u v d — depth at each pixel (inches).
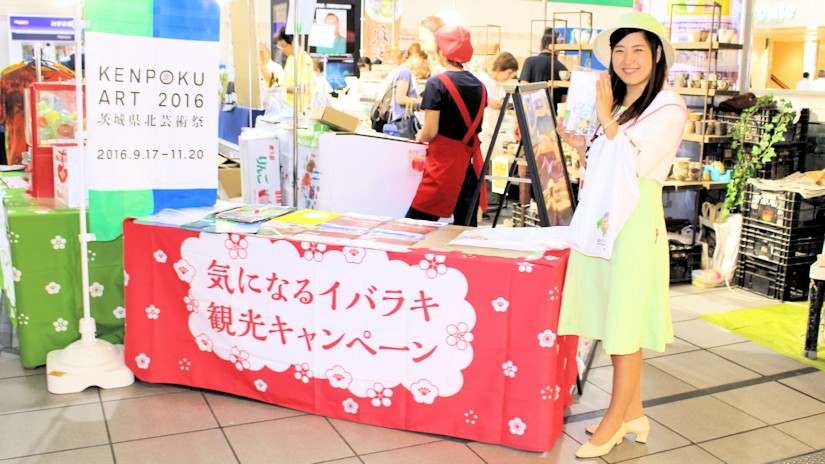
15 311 143.8
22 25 285.9
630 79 105.4
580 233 105.3
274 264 119.6
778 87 218.4
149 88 129.0
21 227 133.2
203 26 130.8
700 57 217.2
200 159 135.5
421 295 112.0
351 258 114.7
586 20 343.9
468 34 161.8
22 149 186.4
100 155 126.6
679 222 225.5
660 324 109.3
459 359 112.1
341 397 120.4
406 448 113.3
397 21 321.1
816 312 155.3
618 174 101.3
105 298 141.5
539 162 133.0
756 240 203.8
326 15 286.0
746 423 126.5
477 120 161.6
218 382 128.9
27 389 130.6
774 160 207.8
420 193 162.1
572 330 109.6
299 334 120.6
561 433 119.2
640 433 118.0
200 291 126.0
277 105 206.5
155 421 120.0
